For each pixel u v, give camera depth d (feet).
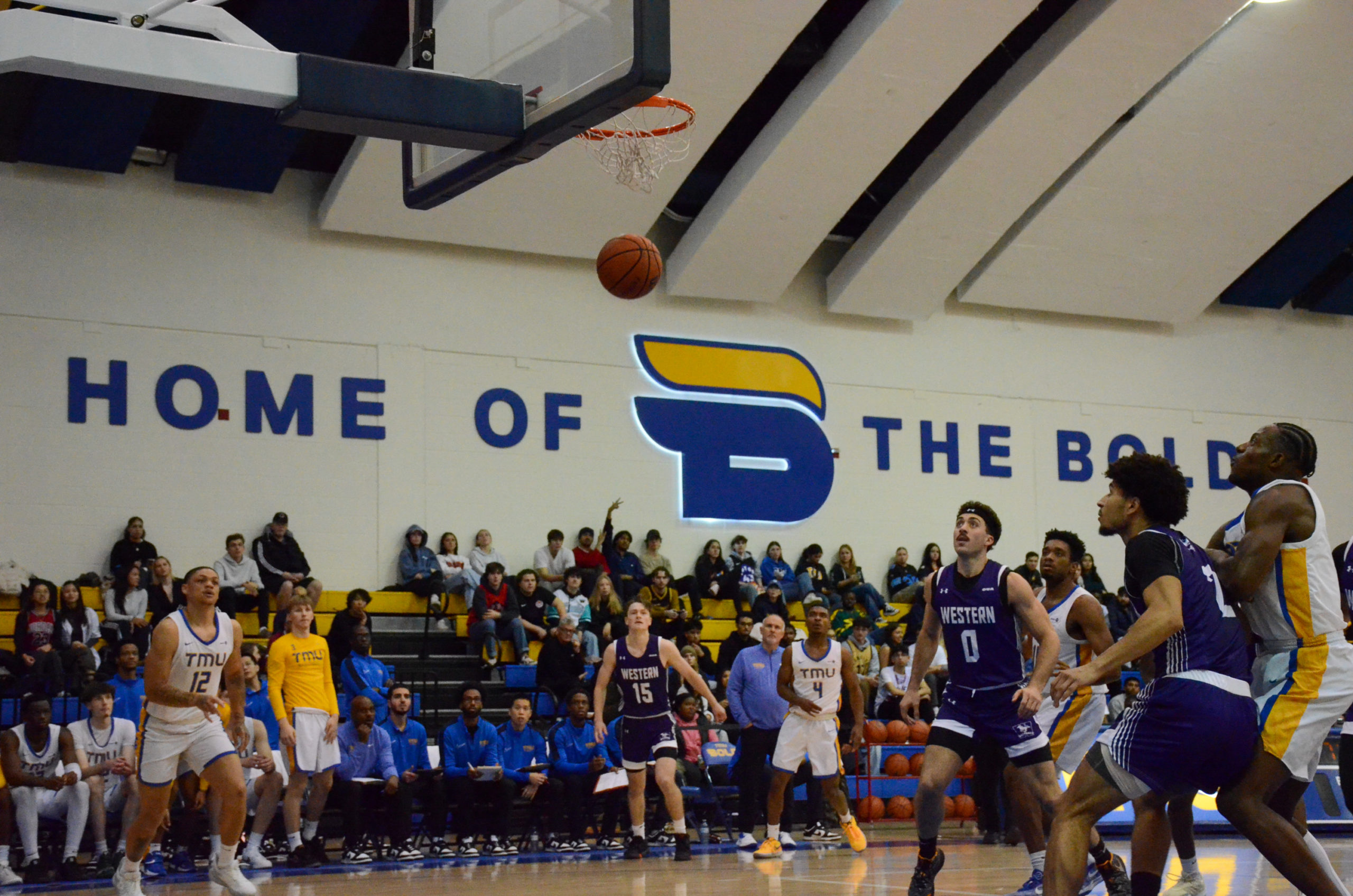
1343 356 70.08
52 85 44.01
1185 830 20.02
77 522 47.88
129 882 21.93
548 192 51.65
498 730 38.47
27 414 47.70
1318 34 51.65
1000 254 58.95
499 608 49.60
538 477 54.90
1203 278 61.87
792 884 25.85
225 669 22.72
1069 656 25.12
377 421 52.75
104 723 33.24
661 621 49.80
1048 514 63.05
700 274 56.18
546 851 37.83
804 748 33.37
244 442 50.65
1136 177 55.98
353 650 40.19
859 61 48.19
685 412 57.62
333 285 52.85
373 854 36.09
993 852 34.30
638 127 43.27
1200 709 14.38
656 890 25.04
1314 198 58.44
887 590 59.26
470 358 54.60
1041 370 64.13
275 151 49.11
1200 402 66.74
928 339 62.39
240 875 22.11
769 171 51.90
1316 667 15.31
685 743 40.96
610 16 19.21
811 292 60.64
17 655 40.40
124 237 49.88
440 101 20.31
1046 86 50.65
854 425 60.39
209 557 49.47
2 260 47.98
